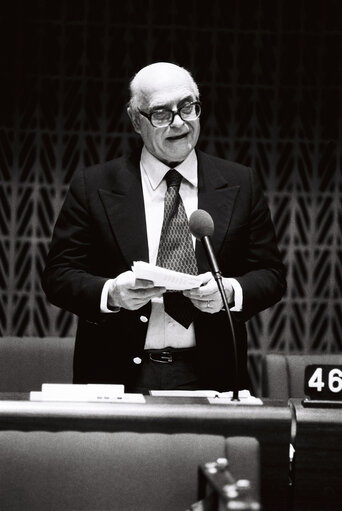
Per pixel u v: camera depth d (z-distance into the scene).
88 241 5.42
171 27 9.81
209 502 3.53
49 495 4.00
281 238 10.02
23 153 9.84
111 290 4.95
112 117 9.87
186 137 5.19
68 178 9.89
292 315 10.05
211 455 4.08
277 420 4.28
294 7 9.86
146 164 5.39
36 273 9.91
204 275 4.74
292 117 9.95
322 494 4.39
